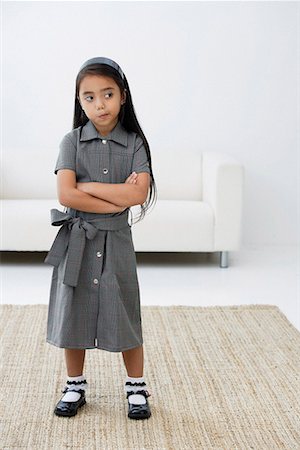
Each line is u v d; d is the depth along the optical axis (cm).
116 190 260
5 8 556
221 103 574
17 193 542
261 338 355
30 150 546
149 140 576
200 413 271
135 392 271
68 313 261
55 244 266
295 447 246
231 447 246
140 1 561
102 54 566
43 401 280
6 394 286
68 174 263
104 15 561
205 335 358
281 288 449
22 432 254
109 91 255
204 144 578
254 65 570
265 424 263
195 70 570
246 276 479
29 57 563
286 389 295
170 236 485
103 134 266
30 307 397
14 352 330
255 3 564
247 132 577
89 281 262
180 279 468
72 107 569
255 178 582
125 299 267
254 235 587
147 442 248
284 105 575
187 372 311
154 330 364
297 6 566
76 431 256
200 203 505
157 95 571
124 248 267
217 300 420
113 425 261
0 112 568
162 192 546
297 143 579
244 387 296
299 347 343
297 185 583
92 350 334
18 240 482
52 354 329
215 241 489
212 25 566
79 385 273
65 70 565
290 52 570
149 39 565
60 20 560
